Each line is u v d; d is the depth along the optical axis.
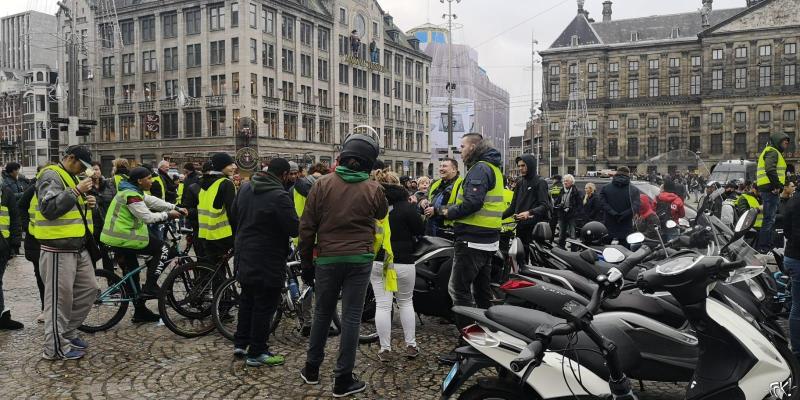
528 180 8.64
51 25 94.19
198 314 6.90
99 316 6.99
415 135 78.38
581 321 3.24
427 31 102.31
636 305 4.72
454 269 6.07
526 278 5.00
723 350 3.74
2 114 71.88
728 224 5.56
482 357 3.60
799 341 5.36
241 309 5.98
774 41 79.06
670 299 4.82
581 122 87.75
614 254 3.73
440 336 6.95
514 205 8.73
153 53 56.28
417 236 6.84
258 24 52.53
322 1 62.66
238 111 51.66
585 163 88.12
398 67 75.06
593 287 5.29
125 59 57.84
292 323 7.48
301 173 10.46
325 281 5.00
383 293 5.96
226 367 5.75
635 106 86.69
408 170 76.50
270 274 5.58
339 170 5.03
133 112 56.97
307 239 5.04
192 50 54.06
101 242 7.05
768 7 79.25
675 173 6.29
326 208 4.98
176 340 6.64
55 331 5.86
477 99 99.44
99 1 58.44
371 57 68.31
